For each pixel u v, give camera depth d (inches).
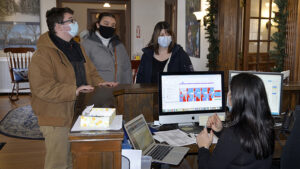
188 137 71.7
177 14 269.1
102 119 45.4
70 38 74.0
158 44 99.3
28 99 248.4
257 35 186.7
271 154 50.8
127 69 123.2
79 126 45.3
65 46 73.8
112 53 115.4
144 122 66.2
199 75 79.0
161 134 73.4
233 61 167.3
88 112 49.3
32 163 117.3
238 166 48.7
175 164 57.1
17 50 246.4
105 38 115.0
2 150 131.1
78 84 77.3
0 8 253.8
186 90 78.3
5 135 152.1
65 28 70.6
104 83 85.0
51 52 68.6
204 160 54.5
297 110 60.5
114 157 43.5
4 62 260.8
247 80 50.0
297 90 101.6
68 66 72.1
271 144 50.3
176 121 77.9
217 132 68.6
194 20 225.3
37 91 65.6
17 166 114.3
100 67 113.1
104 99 69.1
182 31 258.2
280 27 141.6
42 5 262.4
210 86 79.9
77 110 59.0
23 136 150.4
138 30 292.7
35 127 168.4
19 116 193.0
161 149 64.1
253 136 47.6
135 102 81.7
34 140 144.9
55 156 72.3
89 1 274.8
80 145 42.6
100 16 113.0
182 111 78.2
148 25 294.7
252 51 186.4
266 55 191.9
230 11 162.4
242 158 48.3
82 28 340.2
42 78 65.6
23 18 259.1
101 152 43.1
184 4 249.9
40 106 69.3
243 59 176.1
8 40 258.8
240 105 49.6
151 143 65.9
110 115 47.1
